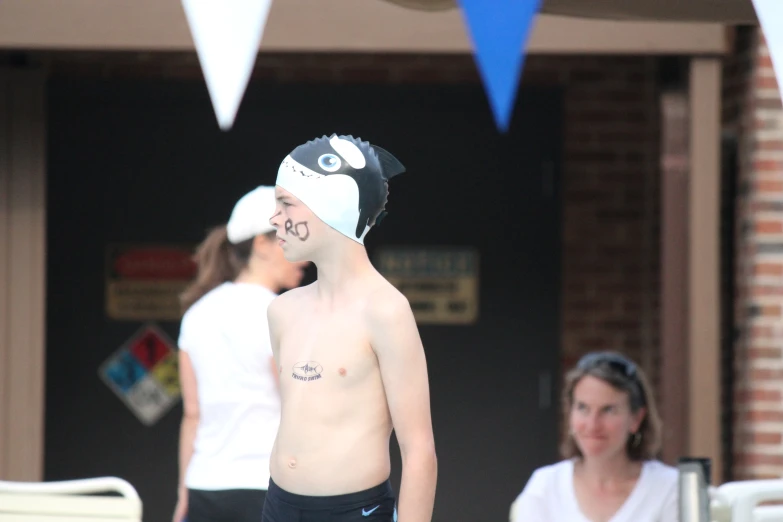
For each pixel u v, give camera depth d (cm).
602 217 2402
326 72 2395
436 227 2406
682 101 1903
